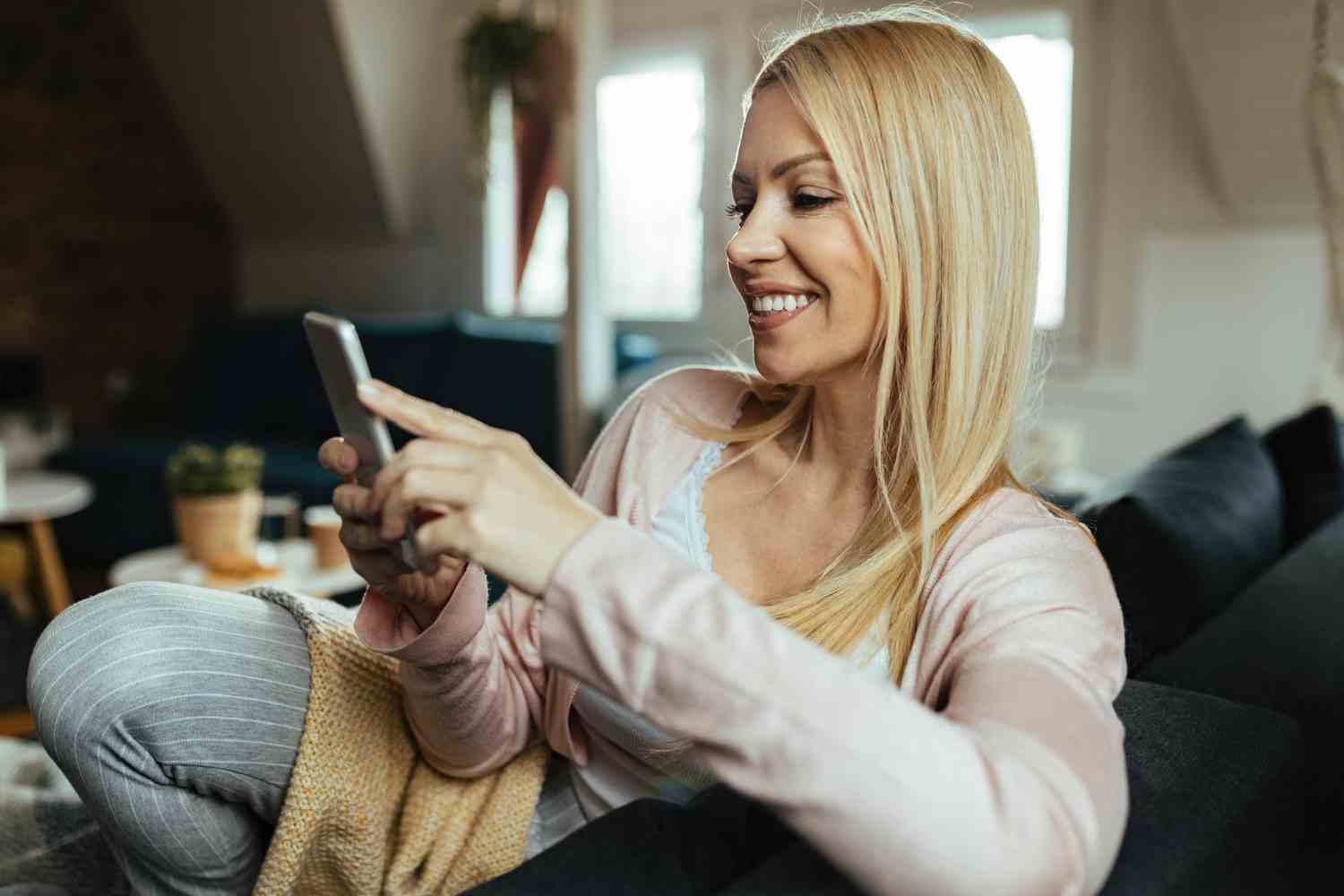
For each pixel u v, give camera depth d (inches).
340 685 36.1
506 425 172.6
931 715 22.2
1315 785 38.4
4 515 137.6
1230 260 143.0
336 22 183.6
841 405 36.6
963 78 32.4
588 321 144.3
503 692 37.9
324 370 26.3
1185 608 47.8
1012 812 20.9
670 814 29.4
